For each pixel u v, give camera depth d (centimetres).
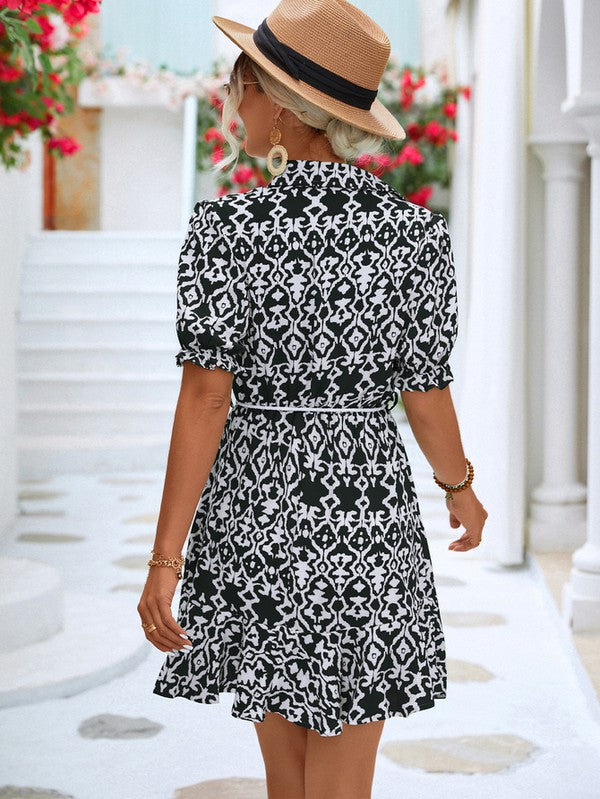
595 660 328
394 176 997
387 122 163
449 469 166
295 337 151
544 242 498
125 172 1136
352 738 160
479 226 506
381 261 152
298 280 150
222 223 151
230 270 150
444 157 999
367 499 154
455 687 327
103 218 1141
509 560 477
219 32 1118
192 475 149
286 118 158
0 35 357
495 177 476
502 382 475
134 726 295
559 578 433
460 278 797
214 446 151
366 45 153
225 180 1013
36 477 743
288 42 154
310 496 153
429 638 164
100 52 1109
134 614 396
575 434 495
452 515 179
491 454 483
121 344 872
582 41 348
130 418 811
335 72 153
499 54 470
